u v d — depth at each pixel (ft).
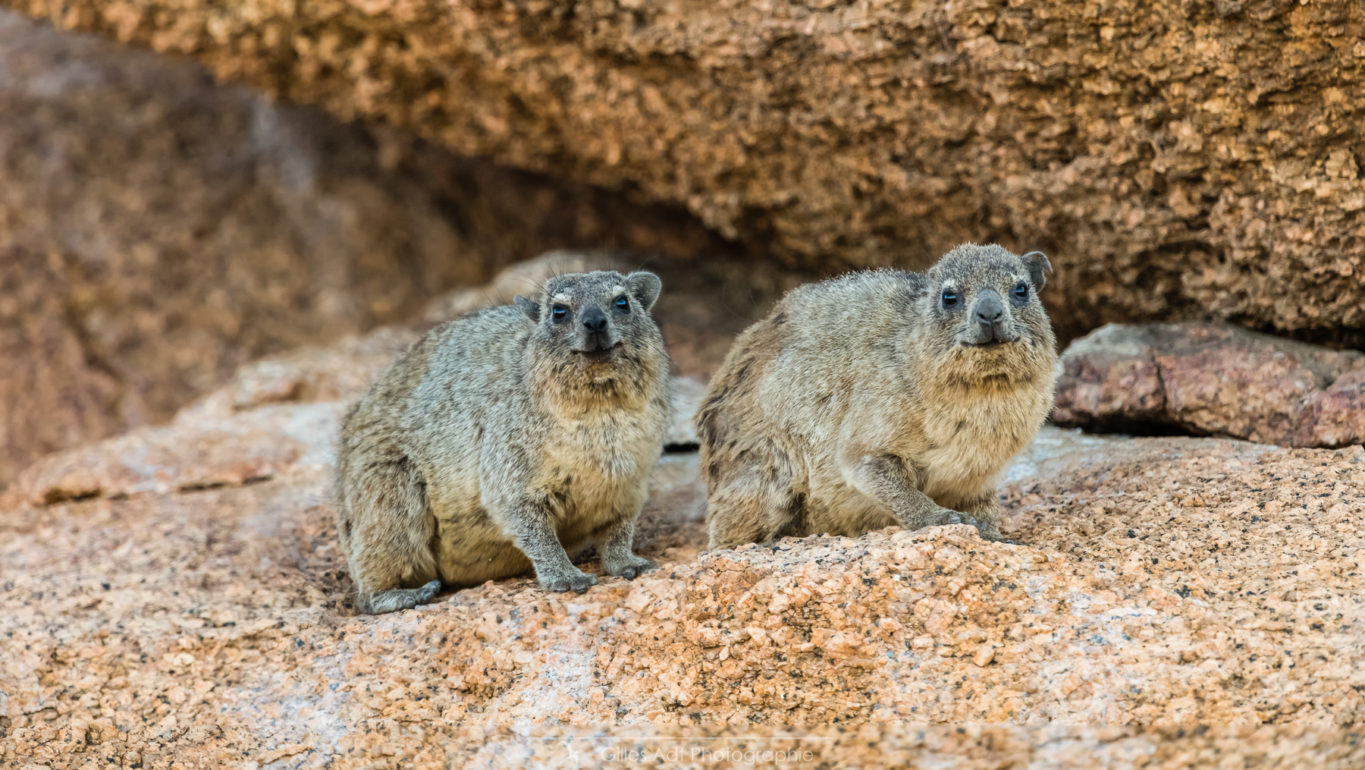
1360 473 40.96
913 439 39.45
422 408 44.96
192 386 85.92
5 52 92.07
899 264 62.08
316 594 46.42
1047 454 48.39
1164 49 45.80
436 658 39.42
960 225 57.47
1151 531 39.50
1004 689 33.35
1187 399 47.93
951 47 49.88
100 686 41.09
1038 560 36.99
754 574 38.11
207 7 62.95
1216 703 31.45
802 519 42.88
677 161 62.49
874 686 34.47
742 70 54.90
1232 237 49.24
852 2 50.85
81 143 89.86
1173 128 47.91
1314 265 47.26
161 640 42.98
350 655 40.42
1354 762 29.32
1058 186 52.29
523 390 42.60
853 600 36.37
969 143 53.67
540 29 57.06
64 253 86.99
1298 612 33.71
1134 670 32.81
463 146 70.49
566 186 85.81
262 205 91.30
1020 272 39.11
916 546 37.14
